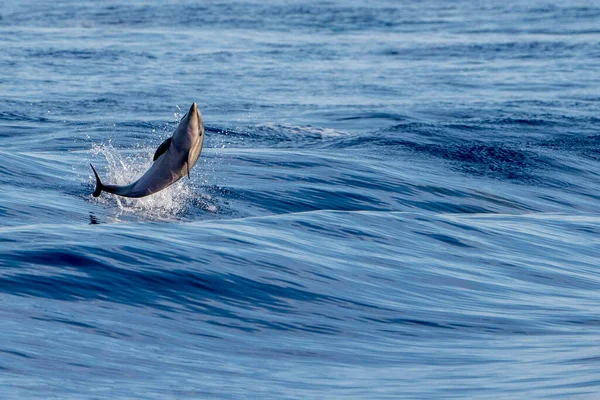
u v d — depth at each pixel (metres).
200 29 160.75
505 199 43.62
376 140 55.88
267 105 83.12
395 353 17.98
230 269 22.58
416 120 74.94
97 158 43.47
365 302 21.75
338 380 15.76
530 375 15.40
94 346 16.86
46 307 18.84
